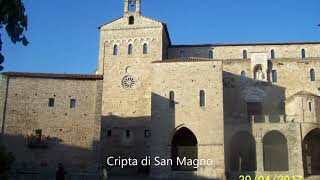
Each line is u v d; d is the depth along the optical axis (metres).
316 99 56.75
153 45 64.38
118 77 63.50
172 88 53.78
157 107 53.38
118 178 49.62
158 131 52.31
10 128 43.75
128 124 60.62
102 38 65.94
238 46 69.00
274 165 56.41
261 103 62.66
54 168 40.47
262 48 68.62
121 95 62.38
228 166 54.03
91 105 45.50
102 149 59.69
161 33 64.69
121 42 65.31
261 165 53.69
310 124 55.12
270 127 55.03
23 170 38.81
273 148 57.06
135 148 59.28
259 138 54.81
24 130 44.00
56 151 43.66
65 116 44.91
